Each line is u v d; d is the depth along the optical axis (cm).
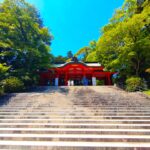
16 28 2083
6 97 1383
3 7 2117
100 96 1393
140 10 2091
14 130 741
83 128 777
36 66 2197
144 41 1830
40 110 1028
